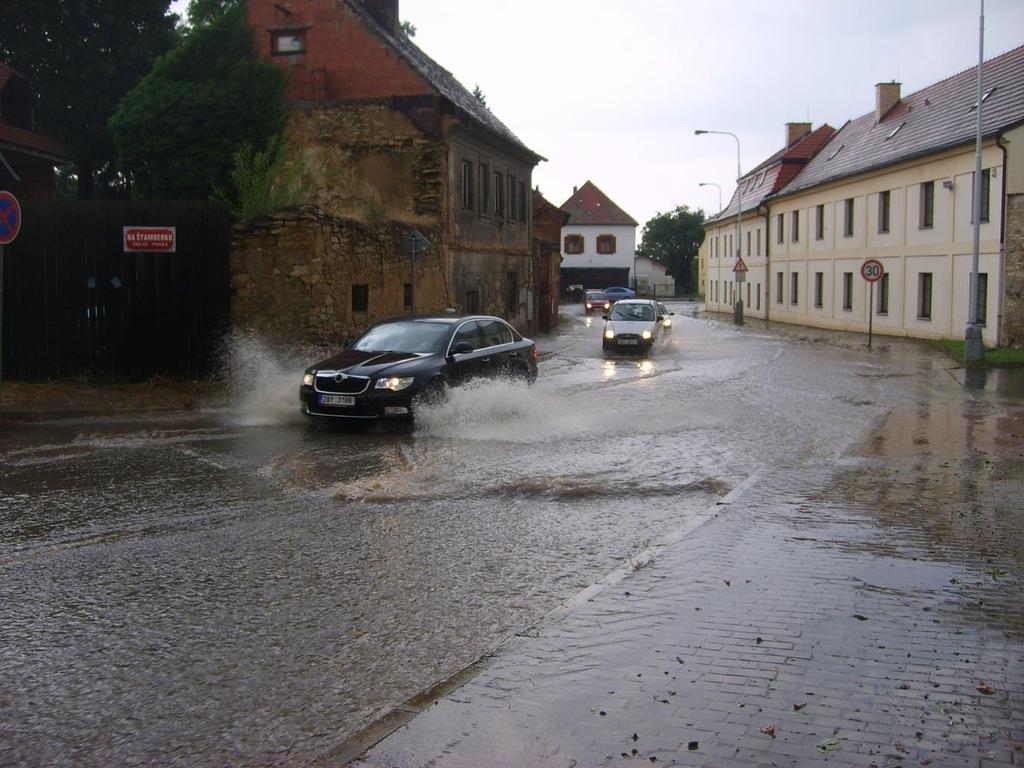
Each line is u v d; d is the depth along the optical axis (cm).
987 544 701
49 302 1650
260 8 2741
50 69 3353
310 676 473
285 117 2636
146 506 839
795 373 2220
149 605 579
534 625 529
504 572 650
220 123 2533
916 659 473
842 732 394
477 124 2886
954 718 406
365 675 474
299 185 2439
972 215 3008
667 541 713
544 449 1150
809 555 671
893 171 3697
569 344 3272
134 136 2558
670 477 984
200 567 658
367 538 738
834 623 527
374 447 1152
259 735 410
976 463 1062
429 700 434
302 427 1305
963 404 1644
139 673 477
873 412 1530
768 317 5519
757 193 5922
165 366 1691
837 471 1014
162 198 2559
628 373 2220
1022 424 1389
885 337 3659
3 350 1647
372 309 2069
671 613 545
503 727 402
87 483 934
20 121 2966
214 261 1712
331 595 599
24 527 764
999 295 2812
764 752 378
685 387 1900
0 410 1395
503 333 1564
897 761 369
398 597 596
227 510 827
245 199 2062
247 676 473
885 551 682
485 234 3112
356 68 2722
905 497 876
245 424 1327
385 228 2136
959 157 3106
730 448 1170
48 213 1639
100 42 3366
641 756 376
